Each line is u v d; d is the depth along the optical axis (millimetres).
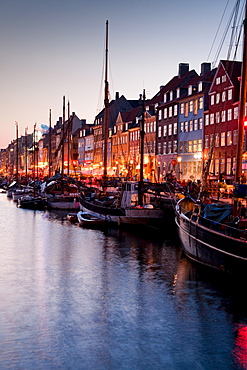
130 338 17516
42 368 15156
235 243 22578
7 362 15539
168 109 86750
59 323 18984
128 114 110000
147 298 22172
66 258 31203
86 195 60656
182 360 15805
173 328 18484
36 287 24141
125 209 42906
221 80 67250
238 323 19000
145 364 15508
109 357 15961
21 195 90125
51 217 57312
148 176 89812
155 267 28109
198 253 27219
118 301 21781
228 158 65000
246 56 26281
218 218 26766
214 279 25156
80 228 45625
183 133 80625
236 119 63031
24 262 30047
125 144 106812
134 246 35188
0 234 42375
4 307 20906
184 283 24469
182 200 34656
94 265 29000
